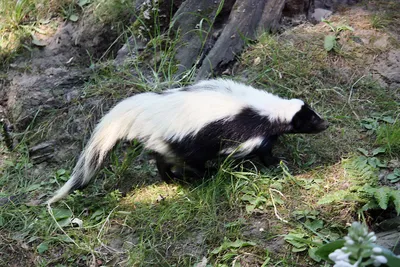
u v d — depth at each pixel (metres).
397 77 1.88
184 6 2.05
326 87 1.86
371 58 1.92
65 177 1.78
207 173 1.69
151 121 1.63
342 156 1.71
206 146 1.62
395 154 1.69
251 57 1.94
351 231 1.12
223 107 1.62
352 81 1.88
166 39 2.01
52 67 2.08
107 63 2.02
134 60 2.00
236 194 1.62
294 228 1.54
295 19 2.05
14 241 1.61
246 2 2.01
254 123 1.62
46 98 1.96
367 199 1.55
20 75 2.06
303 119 1.64
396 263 1.12
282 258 1.49
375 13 2.05
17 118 1.94
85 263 1.56
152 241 1.57
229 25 1.99
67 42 2.15
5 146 1.91
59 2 2.23
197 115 1.61
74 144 1.85
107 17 2.13
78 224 1.63
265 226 1.55
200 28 1.98
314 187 1.62
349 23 2.02
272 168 1.68
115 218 1.64
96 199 1.69
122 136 1.66
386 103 1.82
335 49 1.93
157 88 1.90
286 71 1.89
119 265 1.54
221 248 1.52
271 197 1.60
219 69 1.93
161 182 1.72
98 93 1.92
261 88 1.87
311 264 1.48
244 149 1.62
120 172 1.74
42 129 1.89
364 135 1.75
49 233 1.62
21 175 1.81
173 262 1.53
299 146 1.74
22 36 2.17
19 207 1.70
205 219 1.59
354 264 1.08
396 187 1.60
